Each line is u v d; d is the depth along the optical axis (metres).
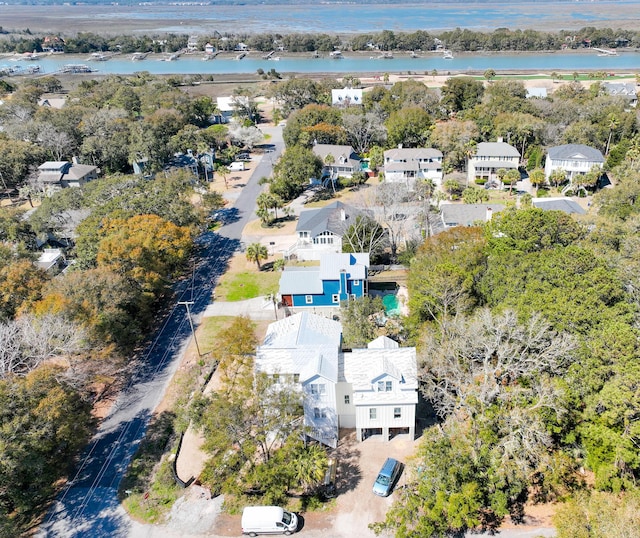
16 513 36.66
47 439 36.78
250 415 36.25
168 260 64.31
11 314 51.88
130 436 43.34
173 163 117.06
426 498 31.53
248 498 36.84
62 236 76.25
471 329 39.84
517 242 50.16
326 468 36.28
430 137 113.00
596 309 38.69
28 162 109.81
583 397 34.94
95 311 48.81
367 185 103.12
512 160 102.00
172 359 53.22
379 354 41.50
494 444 33.22
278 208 93.50
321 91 169.50
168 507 36.66
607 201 70.56
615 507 28.44
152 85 177.38
